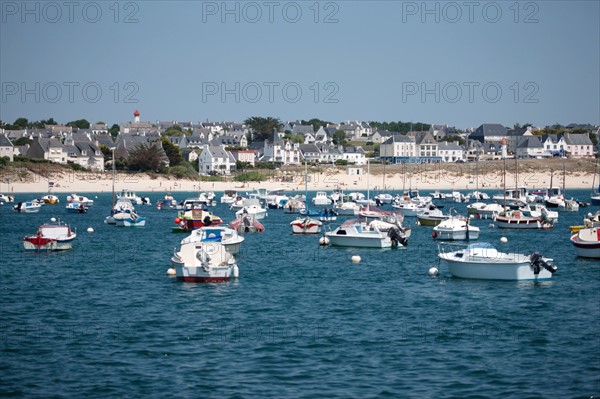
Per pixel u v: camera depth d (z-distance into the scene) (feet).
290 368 114.32
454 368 114.42
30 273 198.49
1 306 156.35
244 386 106.52
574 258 224.33
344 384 107.45
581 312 150.00
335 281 184.96
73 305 157.28
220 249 187.21
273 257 229.04
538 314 148.25
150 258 229.25
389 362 117.19
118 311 151.43
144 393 103.86
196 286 178.09
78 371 112.68
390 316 146.92
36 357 119.34
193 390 104.94
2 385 106.52
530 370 113.39
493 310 151.74
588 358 119.03
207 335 132.57
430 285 178.60
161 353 121.60
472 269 183.93
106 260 224.12
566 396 102.99
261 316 147.02
